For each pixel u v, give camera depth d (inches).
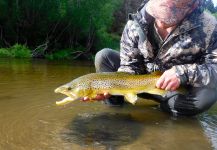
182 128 42.6
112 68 52.7
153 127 42.4
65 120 43.7
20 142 34.7
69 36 293.1
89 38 295.4
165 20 41.6
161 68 46.4
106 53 52.2
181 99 46.4
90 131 39.5
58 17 274.2
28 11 267.9
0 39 263.4
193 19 42.4
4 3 255.8
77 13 286.2
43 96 57.7
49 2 272.5
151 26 44.7
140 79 40.7
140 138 37.8
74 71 118.5
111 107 52.2
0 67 113.8
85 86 39.7
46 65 145.8
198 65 42.1
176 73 40.8
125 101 56.7
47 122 42.3
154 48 45.8
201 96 45.0
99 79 40.2
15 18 263.1
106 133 39.1
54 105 51.3
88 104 53.1
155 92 41.6
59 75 96.3
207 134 40.4
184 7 41.1
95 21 296.0
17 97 56.2
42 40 278.5
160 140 37.4
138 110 51.2
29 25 270.7
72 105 51.9
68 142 35.4
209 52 43.2
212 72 41.9
